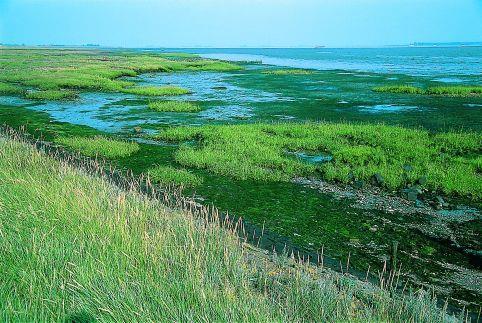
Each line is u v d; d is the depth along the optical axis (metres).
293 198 14.32
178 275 6.91
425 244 11.23
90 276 6.49
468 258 10.51
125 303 5.92
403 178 15.94
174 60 94.94
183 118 28.78
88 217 8.60
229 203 13.74
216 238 8.87
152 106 32.25
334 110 32.56
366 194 14.88
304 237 11.47
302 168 17.33
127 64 73.12
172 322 5.68
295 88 47.53
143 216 9.40
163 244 7.95
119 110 31.55
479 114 30.55
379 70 79.81
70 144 19.98
